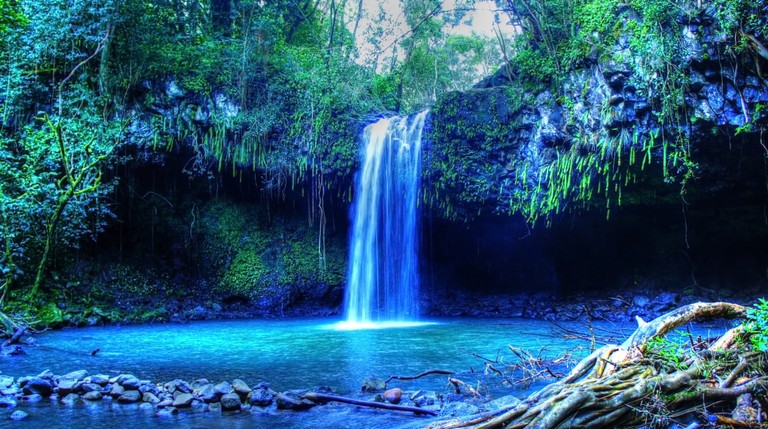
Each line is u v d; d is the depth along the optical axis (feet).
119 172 53.52
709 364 13.71
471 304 60.95
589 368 14.88
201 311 56.39
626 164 42.04
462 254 61.00
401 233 53.26
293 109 54.19
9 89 46.88
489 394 19.79
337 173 54.60
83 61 48.03
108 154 47.67
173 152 53.36
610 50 39.63
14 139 47.85
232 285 58.70
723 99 35.63
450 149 49.57
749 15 33.09
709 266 53.47
